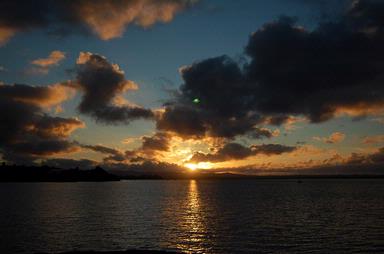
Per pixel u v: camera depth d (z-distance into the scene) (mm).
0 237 56000
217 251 48031
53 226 67438
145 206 113500
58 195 173625
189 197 167875
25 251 47438
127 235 58812
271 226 69125
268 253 46938
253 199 151125
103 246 50750
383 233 61062
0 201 129750
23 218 79125
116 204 120250
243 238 56531
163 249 49125
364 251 48062
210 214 90500
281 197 164875
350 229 65375
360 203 125000
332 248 49688
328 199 147750
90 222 73500
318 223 73500
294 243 52875
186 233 60969
